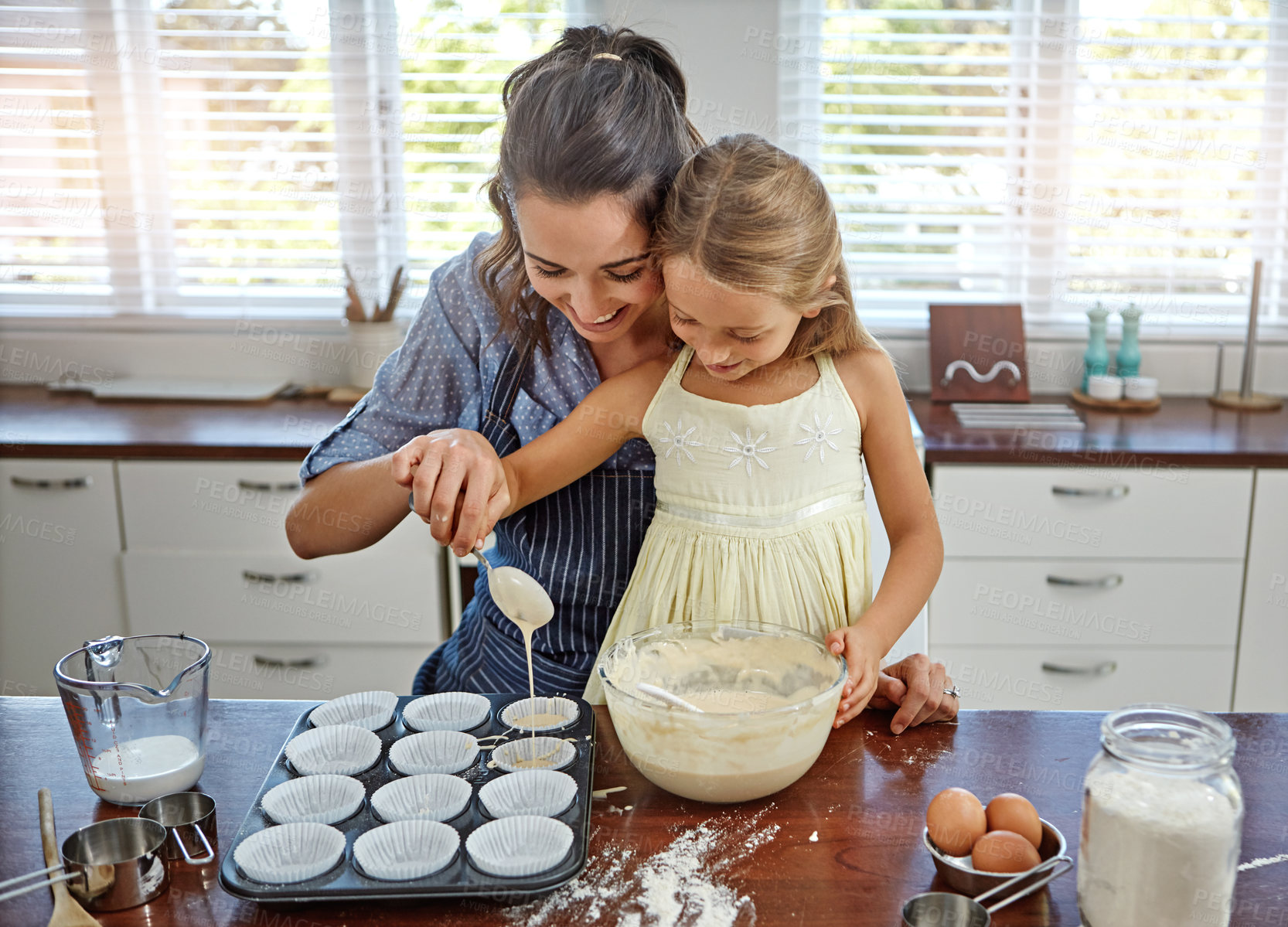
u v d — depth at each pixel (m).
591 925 0.74
